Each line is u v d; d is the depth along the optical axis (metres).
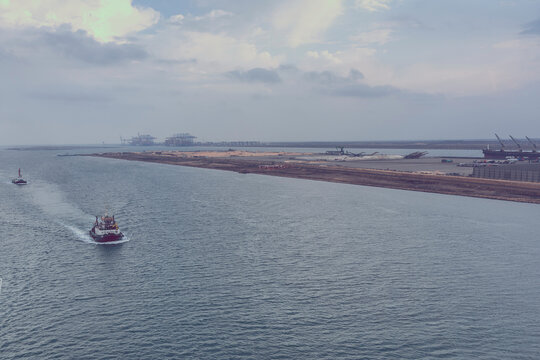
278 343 45.72
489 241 86.75
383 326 49.66
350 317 51.94
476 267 70.44
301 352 44.00
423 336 47.38
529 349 44.91
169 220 110.50
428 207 128.88
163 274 67.44
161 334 47.81
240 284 62.72
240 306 55.03
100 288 61.69
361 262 73.19
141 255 78.12
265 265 71.62
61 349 44.84
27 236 94.38
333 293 59.28
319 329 48.88
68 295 59.16
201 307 54.81
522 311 53.88
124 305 55.59
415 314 52.81
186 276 66.44
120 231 94.12
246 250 80.81
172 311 53.69
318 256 76.75
